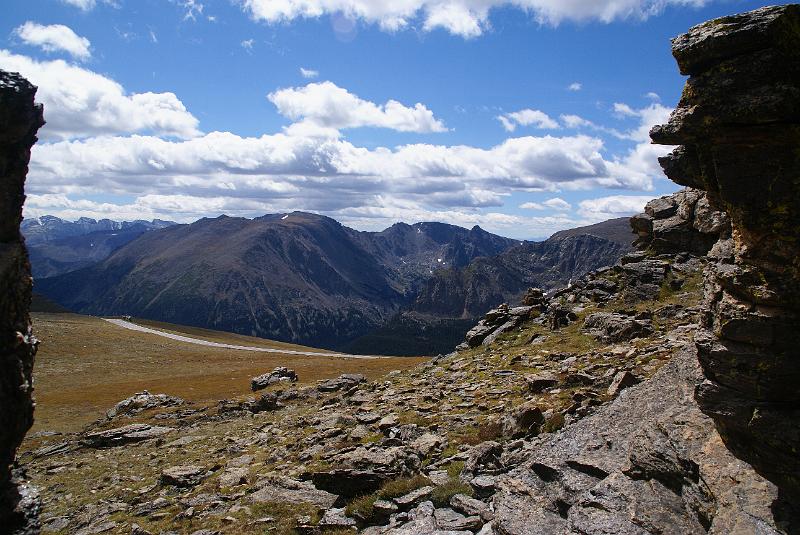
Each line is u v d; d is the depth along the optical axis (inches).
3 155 832.3
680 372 730.8
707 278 506.9
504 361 1904.5
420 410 1462.8
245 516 943.0
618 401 784.3
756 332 419.5
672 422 587.5
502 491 677.9
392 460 1000.2
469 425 1200.8
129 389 4165.8
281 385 3385.8
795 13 396.2
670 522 492.4
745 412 427.5
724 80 419.8
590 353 1627.7
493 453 919.0
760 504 428.8
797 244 401.7
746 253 433.1
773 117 397.1
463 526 676.1
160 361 6624.0
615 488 557.6
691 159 530.6
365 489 951.0
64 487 1491.1
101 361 6318.9
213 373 5423.2
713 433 534.3
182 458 1633.9
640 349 1456.7
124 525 1053.8
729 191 430.0
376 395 1982.0
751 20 410.0
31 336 900.0
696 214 2214.6
